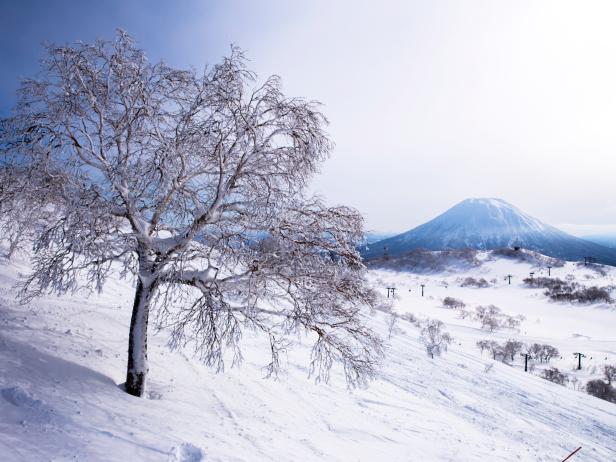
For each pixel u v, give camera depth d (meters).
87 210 6.93
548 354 71.75
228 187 8.44
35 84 7.62
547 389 32.78
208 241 8.61
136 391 8.88
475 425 18.34
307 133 8.60
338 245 9.18
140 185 7.61
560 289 155.62
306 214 9.16
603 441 21.33
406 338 42.53
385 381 22.09
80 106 7.65
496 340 78.62
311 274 8.91
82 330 12.25
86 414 6.88
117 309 16.55
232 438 8.07
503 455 14.14
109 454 5.70
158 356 13.05
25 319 11.32
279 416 11.07
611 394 51.16
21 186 7.46
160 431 7.15
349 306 9.77
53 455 5.23
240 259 8.23
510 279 184.25
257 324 9.24
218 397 11.04
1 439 5.23
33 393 6.87
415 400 19.41
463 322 99.31
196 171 8.59
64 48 7.59
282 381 15.09
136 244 8.09
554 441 19.03
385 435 12.31
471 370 33.28
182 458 6.37
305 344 22.58
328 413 13.02
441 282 187.00
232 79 7.88
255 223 8.29
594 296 138.00
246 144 8.05
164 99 8.18
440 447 12.66
